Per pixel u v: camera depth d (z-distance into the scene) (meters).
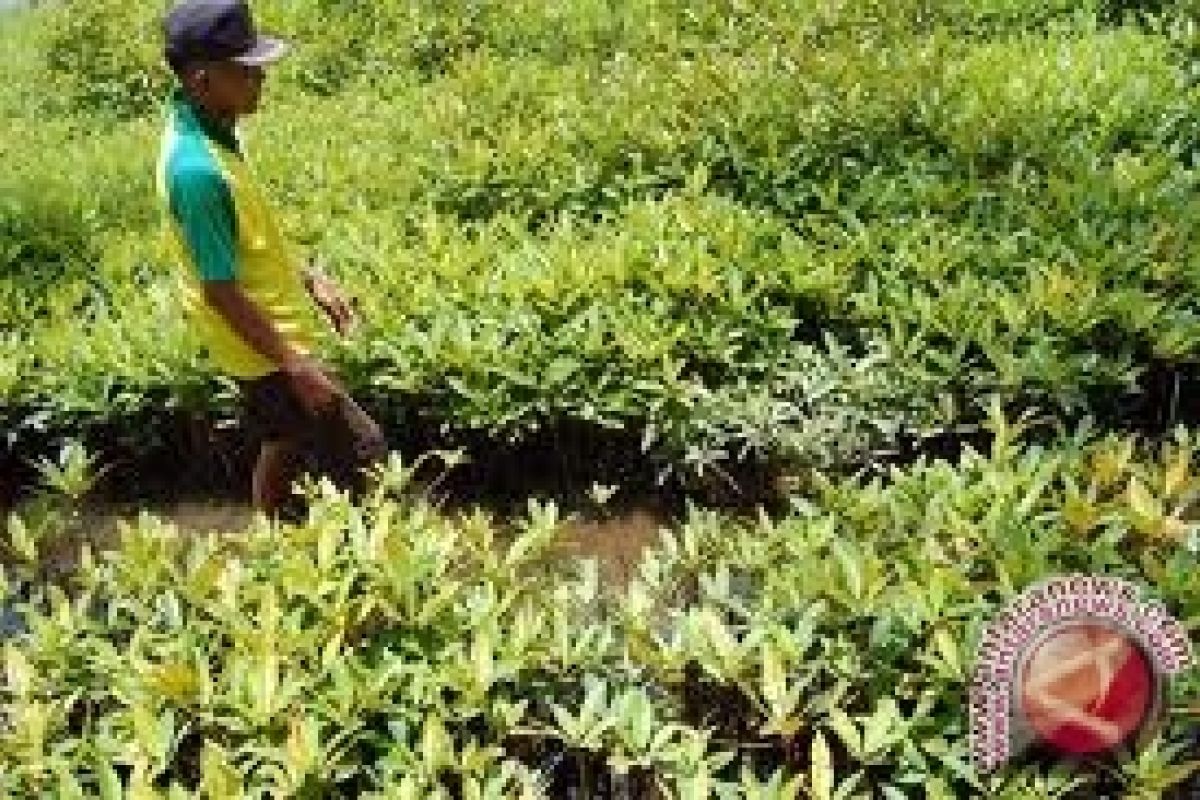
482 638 4.05
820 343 6.93
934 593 3.96
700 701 4.13
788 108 8.16
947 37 9.43
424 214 8.22
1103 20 9.82
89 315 7.82
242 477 7.08
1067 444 4.88
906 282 6.86
